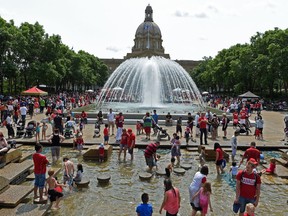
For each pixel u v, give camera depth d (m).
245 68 68.06
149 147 15.25
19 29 65.06
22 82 74.44
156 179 14.02
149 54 148.00
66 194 11.96
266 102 60.12
